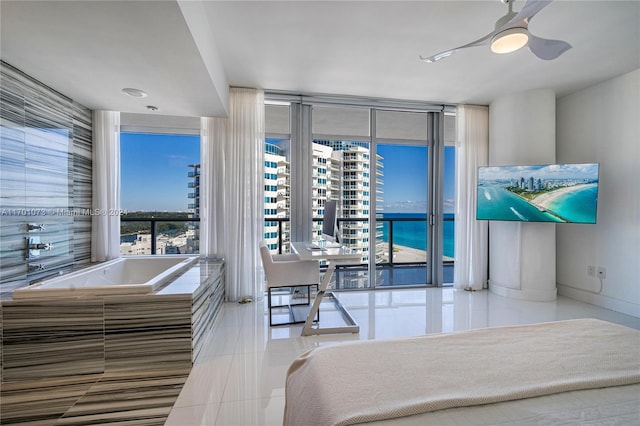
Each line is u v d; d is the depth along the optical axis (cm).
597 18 233
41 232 258
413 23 239
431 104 416
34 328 196
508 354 118
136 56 212
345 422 80
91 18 169
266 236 400
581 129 367
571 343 127
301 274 292
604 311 331
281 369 212
